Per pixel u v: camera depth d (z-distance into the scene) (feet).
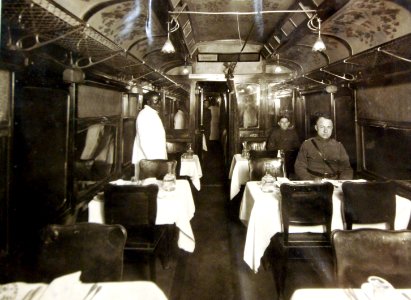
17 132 8.59
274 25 20.43
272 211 10.13
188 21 19.45
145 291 4.88
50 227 6.05
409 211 10.27
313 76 20.85
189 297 9.34
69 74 10.40
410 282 5.65
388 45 10.71
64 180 10.73
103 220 10.11
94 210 10.13
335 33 15.16
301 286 9.73
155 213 9.30
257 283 10.16
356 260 5.77
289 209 9.31
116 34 14.96
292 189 9.16
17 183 8.66
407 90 11.67
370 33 13.47
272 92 27.35
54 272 5.90
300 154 14.05
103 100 15.30
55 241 5.99
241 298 9.31
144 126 15.28
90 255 5.92
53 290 4.53
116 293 4.79
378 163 14.15
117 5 11.78
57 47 9.87
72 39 9.18
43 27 7.73
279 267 9.58
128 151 20.59
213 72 27.32
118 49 11.44
